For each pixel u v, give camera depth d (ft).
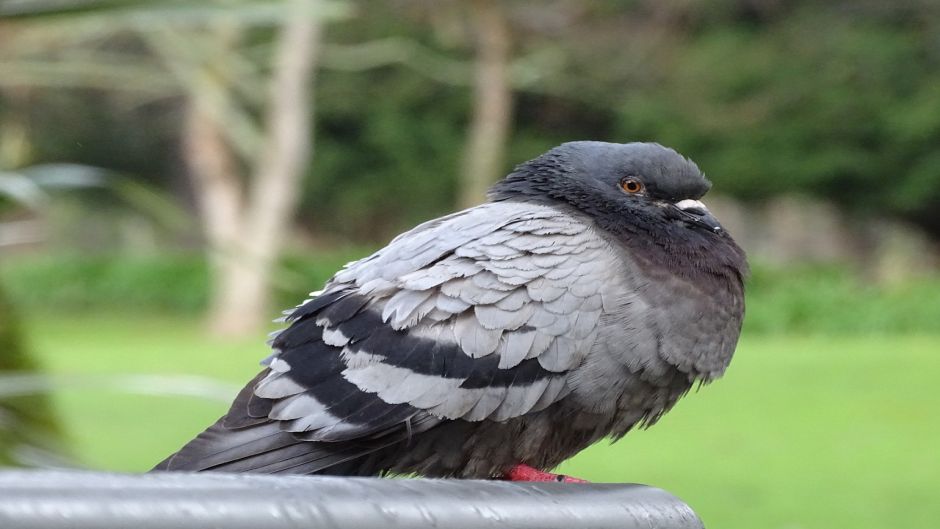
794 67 123.03
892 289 110.01
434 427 15.70
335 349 15.64
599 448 46.47
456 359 15.49
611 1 124.67
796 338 93.25
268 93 103.86
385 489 8.57
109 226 136.26
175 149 134.10
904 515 35.45
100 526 7.19
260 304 101.81
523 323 15.67
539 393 15.75
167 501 7.48
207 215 111.04
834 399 57.36
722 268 17.44
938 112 119.44
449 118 134.92
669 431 49.98
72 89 114.01
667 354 16.31
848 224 135.23
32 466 17.98
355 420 15.25
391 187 137.18
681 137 125.29
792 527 33.91
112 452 42.24
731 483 40.14
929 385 60.75
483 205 17.47
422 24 123.75
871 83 122.93
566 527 9.29
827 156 123.65
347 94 130.82
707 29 128.67
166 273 132.05
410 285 15.78
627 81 125.59
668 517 9.99
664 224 17.58
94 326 111.65
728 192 127.75
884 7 124.16
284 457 15.08
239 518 7.70
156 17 16.17
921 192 123.95
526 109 132.46
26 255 142.00
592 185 17.87
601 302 15.97
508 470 16.39
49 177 16.80
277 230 100.32
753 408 55.16
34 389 17.21
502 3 114.62
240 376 59.93
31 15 16.06
